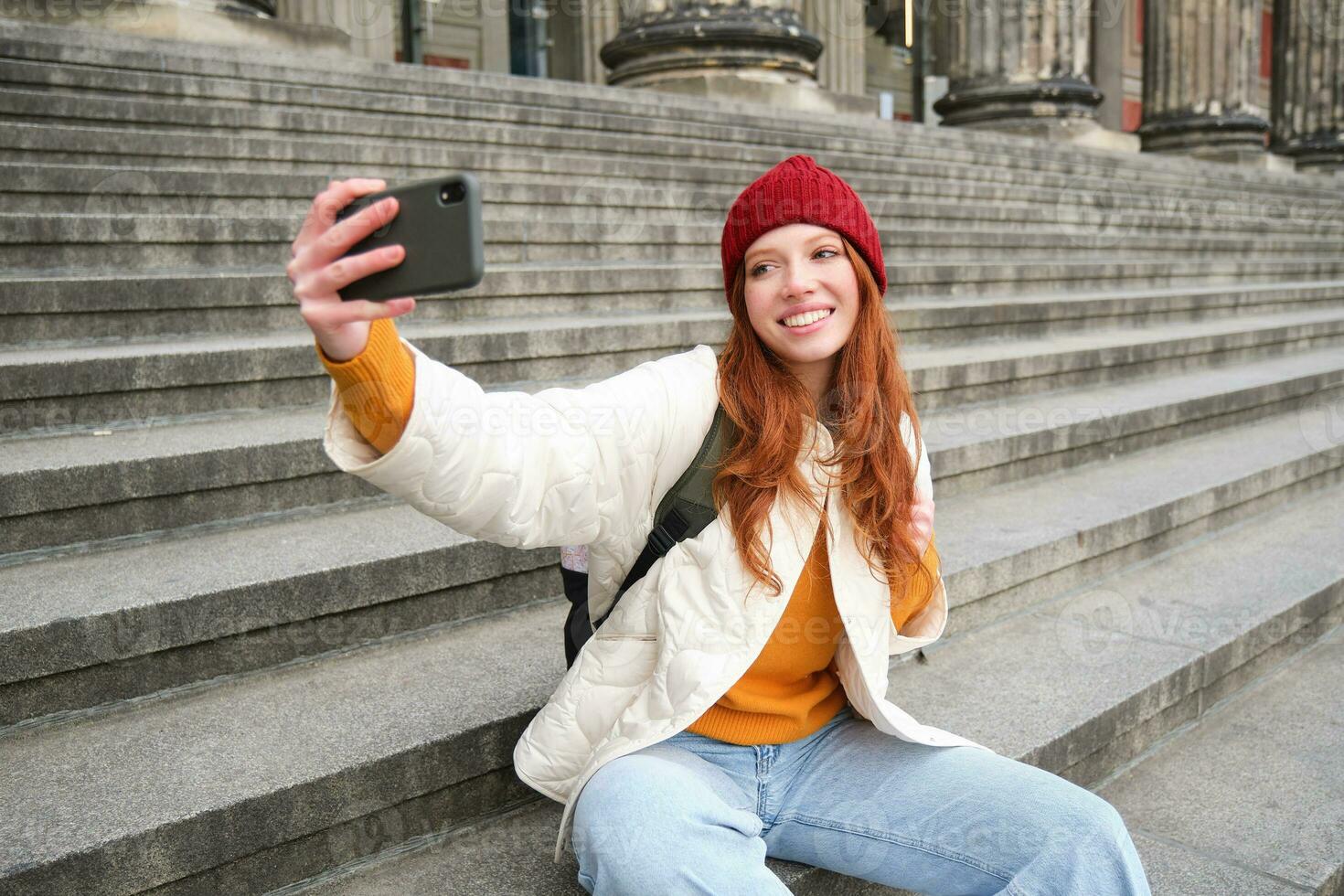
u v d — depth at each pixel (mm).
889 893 2062
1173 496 4102
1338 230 11562
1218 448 5059
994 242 7574
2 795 1825
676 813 1458
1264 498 4625
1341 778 2777
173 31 6902
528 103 7426
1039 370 5230
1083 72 13250
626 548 1685
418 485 1330
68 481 2580
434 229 1055
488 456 1381
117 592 2289
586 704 1726
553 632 2631
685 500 1683
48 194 4320
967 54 13297
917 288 6312
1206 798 2674
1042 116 12992
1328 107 16953
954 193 8484
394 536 2738
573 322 4594
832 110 10594
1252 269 9219
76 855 1644
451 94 7105
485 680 2326
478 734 2086
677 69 10250
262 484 2891
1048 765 2504
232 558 2547
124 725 2111
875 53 18062
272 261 4430
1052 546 3480
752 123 8547
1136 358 5844
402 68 7219
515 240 5246
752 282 1717
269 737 2051
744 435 1651
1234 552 4086
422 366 1323
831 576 1681
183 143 5109
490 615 2744
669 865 1408
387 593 2539
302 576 2404
